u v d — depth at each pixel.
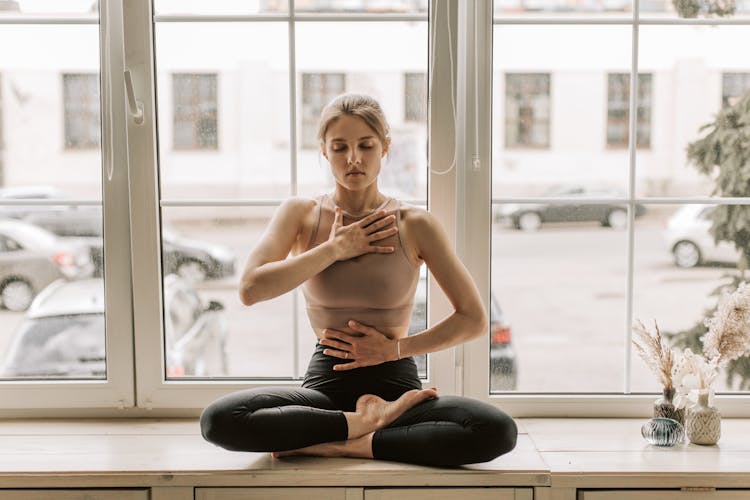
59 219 1.85
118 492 1.47
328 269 1.56
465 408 1.46
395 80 1.83
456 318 1.58
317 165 1.86
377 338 1.56
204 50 1.81
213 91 1.83
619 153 1.88
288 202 1.65
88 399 1.85
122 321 1.83
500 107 1.87
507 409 1.85
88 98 1.83
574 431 1.73
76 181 1.85
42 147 1.84
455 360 1.84
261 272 1.50
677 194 1.89
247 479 1.46
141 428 1.76
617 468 1.47
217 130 1.84
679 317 1.90
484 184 1.80
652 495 1.46
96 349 1.88
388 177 1.85
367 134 1.55
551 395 1.85
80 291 1.87
